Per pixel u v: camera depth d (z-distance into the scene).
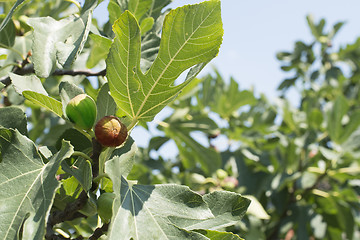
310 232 2.34
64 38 0.96
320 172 2.25
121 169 0.90
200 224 0.88
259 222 1.87
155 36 1.13
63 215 0.90
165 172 2.08
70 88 0.95
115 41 0.85
